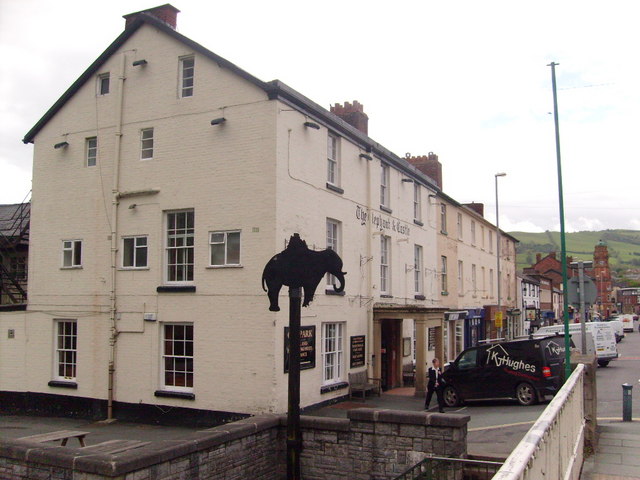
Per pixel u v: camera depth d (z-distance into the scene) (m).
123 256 18.06
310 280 9.63
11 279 21.30
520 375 17.67
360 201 20.48
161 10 18.80
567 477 7.54
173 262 17.38
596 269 119.88
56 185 19.42
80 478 7.90
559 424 6.96
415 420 10.08
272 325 15.52
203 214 16.77
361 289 20.19
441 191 29.31
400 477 9.39
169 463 8.57
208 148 16.88
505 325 45.25
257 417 10.91
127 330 17.61
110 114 18.66
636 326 96.81
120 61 18.59
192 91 17.41
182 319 16.78
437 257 29.14
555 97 17.39
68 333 18.94
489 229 41.84
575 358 12.23
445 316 28.92
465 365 18.70
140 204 17.83
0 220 26.00
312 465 10.84
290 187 16.45
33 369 19.12
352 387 18.86
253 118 16.31
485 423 14.55
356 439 10.52
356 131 19.92
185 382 16.81
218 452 9.55
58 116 19.62
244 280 15.99
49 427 16.67
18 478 8.42
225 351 16.06
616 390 20.66
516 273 54.34
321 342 17.52
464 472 9.51
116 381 17.62
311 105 17.30
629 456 10.26
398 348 23.17
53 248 19.22
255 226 15.99
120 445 9.96
